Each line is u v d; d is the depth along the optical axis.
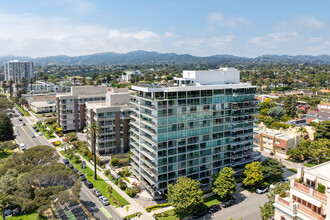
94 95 150.88
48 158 82.75
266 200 74.50
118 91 139.75
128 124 109.31
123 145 109.19
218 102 81.88
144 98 75.19
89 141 112.94
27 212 68.12
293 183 42.50
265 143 115.88
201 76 86.06
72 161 104.88
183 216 65.50
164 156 73.50
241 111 87.88
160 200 74.62
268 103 195.62
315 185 41.22
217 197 75.88
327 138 119.19
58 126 150.50
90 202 73.00
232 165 87.62
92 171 94.81
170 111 73.12
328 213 35.78
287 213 41.47
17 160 82.19
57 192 63.75
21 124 170.00
